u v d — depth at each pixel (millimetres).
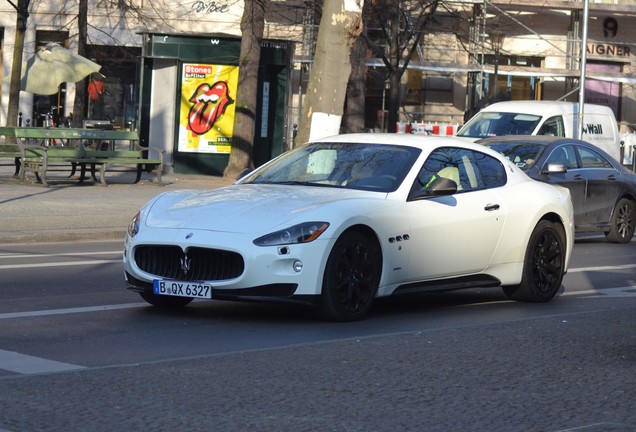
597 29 75750
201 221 16000
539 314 18156
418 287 17516
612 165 32219
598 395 12008
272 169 18578
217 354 13781
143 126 48781
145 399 11250
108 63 69188
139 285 16344
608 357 14195
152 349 14156
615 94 76938
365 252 16484
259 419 10562
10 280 20703
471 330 16094
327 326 16188
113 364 13125
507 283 19016
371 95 73000
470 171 18688
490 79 74000
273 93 49750
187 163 48438
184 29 69875
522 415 11039
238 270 15539
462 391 12039
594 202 31203
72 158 39969
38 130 40062
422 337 15375
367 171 17703
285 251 15531
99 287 20031
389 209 16828
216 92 48156
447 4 68250
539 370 13281
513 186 19234
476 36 71125
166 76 48594
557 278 19781
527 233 19078
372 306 18594
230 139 48406
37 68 45031
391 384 12258
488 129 41250
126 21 69125
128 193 38344
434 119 73562
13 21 68938
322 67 33281
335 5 32969
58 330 15398
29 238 27688
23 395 11312
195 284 15711
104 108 69438
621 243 32312
